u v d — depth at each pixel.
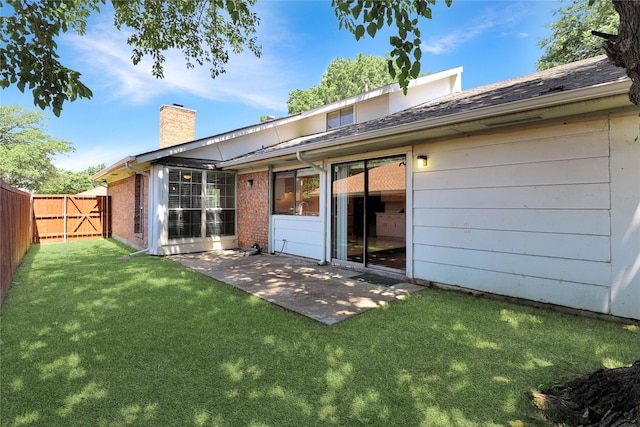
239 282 5.95
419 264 5.87
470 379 2.64
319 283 5.88
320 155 7.36
